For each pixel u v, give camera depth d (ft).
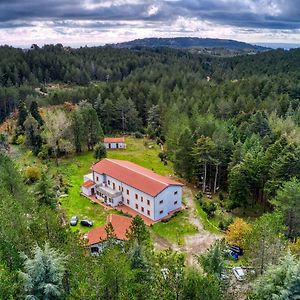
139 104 381.19
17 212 107.45
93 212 194.80
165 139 299.79
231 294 92.58
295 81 443.73
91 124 299.99
